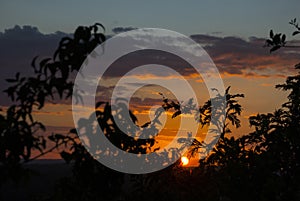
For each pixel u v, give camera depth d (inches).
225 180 278.1
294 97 295.1
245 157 302.8
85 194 191.8
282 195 262.1
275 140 285.4
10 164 168.6
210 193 292.5
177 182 270.7
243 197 271.9
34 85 177.0
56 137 179.0
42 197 192.2
